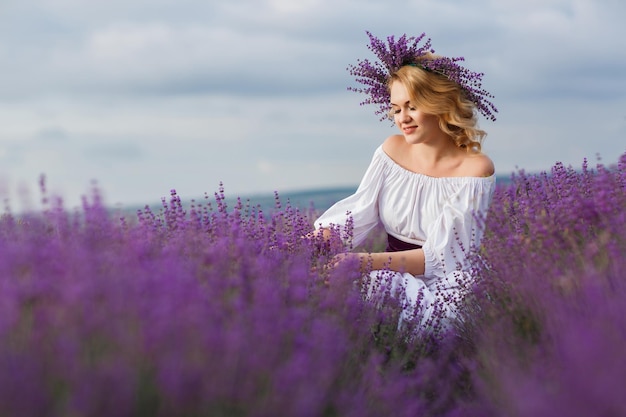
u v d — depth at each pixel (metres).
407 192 4.11
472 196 3.91
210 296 2.29
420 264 3.85
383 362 2.88
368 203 4.20
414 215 4.08
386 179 4.20
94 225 2.47
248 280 2.63
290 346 2.26
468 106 3.95
